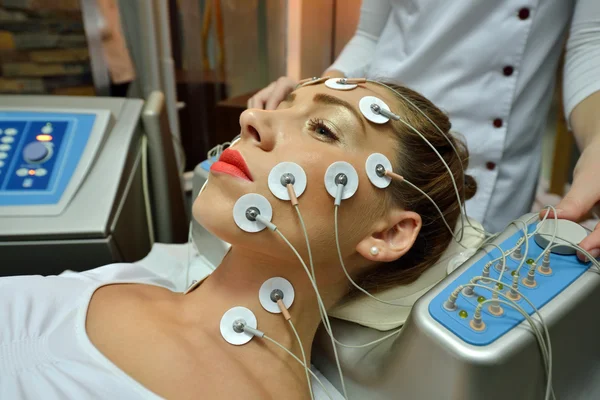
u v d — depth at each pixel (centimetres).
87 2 127
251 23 167
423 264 73
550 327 53
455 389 50
